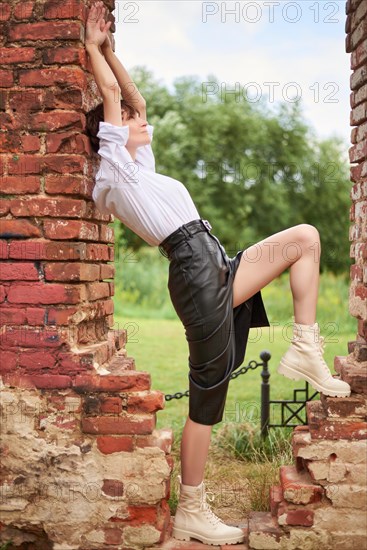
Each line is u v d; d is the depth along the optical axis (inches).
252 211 951.0
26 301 131.0
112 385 130.0
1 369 131.6
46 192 130.9
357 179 141.0
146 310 600.1
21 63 131.3
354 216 144.3
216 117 942.4
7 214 131.6
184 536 134.1
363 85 136.2
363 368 132.5
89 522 130.4
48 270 130.7
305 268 133.1
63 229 130.5
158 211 131.3
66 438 130.8
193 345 131.1
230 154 956.0
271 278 135.4
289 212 966.4
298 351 132.0
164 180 134.1
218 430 234.8
